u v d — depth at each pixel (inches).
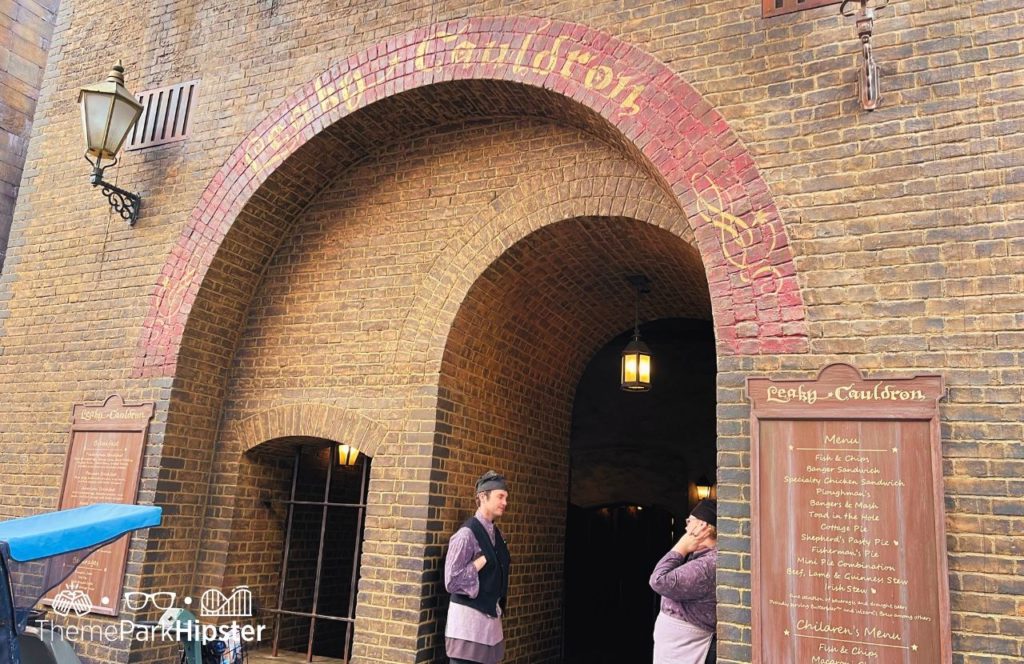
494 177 260.7
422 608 236.4
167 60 310.5
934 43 182.4
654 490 396.8
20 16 419.2
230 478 282.4
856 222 181.0
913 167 178.4
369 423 261.1
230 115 288.5
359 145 277.7
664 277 282.7
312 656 270.1
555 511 322.3
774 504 173.3
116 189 293.1
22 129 418.9
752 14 203.9
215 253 277.6
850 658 161.3
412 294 265.9
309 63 276.4
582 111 226.1
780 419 177.2
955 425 163.2
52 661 169.5
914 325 171.3
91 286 303.4
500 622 231.6
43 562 168.9
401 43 256.5
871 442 168.9
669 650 179.0
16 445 302.8
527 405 306.8
